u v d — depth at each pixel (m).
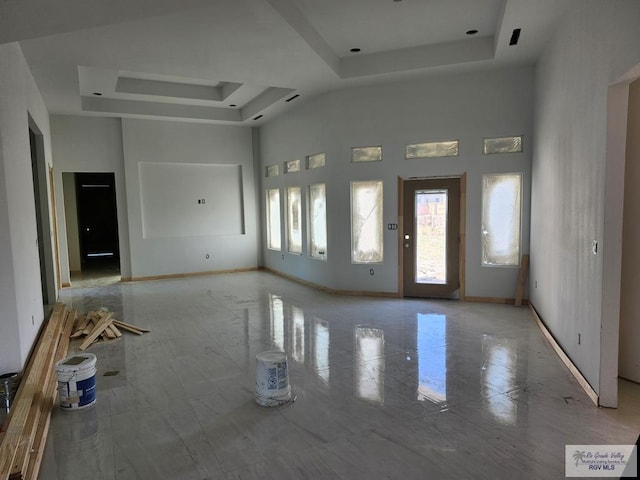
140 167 9.34
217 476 2.60
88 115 8.73
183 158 9.66
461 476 2.55
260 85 7.54
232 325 5.84
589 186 3.65
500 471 2.60
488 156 6.54
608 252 3.28
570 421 3.17
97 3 3.38
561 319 4.54
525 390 3.71
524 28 4.84
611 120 3.22
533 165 6.18
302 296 7.55
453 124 6.67
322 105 7.58
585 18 3.75
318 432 3.08
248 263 10.57
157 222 9.59
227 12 4.26
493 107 6.45
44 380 3.58
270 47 5.26
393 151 7.03
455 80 6.61
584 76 3.78
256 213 10.57
